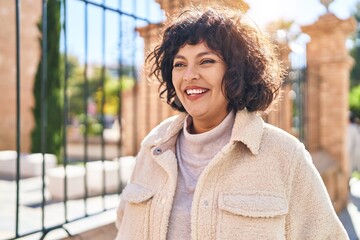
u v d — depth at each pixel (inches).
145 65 63.6
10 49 413.1
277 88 55.9
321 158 241.3
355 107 453.4
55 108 354.0
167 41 56.0
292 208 49.4
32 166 249.1
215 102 51.7
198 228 47.7
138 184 55.8
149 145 56.5
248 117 51.3
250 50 51.9
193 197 48.8
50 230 86.0
